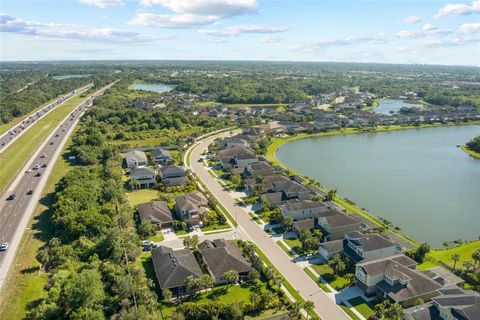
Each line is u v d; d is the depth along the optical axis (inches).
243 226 4616.1
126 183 6112.2
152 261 3745.1
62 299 3041.3
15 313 3002.0
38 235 4276.6
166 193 5634.8
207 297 3257.9
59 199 4793.3
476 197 5861.2
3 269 3590.1
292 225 4520.2
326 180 6540.4
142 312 2807.6
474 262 3752.5
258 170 6220.5
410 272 3289.9
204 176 6525.6
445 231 4714.6
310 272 3646.7
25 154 7662.4
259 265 3627.0
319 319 2967.5
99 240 3946.9
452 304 2842.0
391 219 5039.4
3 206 5113.2
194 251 3961.6
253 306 3063.5
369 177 6742.1
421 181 6560.0
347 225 4318.4
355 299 3248.0
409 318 2854.3
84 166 6889.8
